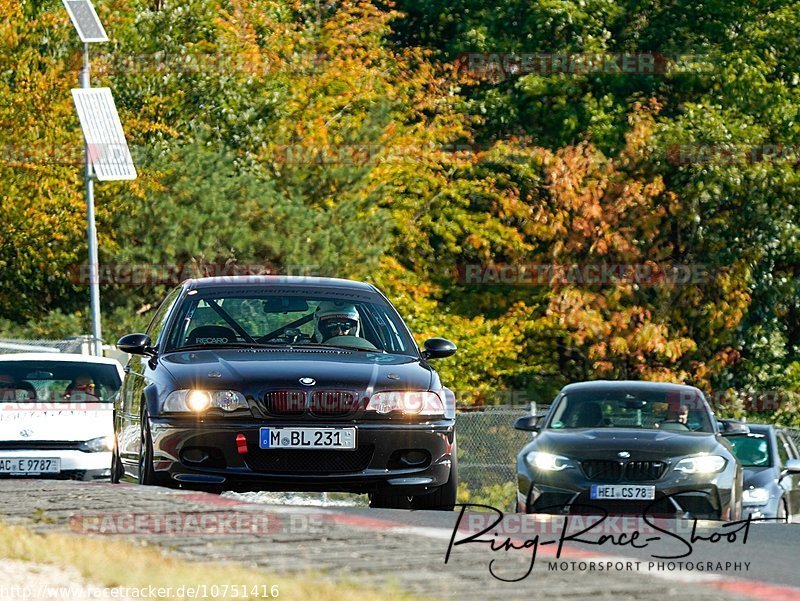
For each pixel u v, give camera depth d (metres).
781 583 29.95
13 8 122.88
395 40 168.12
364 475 40.16
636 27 159.88
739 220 141.00
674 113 152.75
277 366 41.09
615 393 56.81
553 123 153.75
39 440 59.91
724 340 139.00
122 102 133.75
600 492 50.31
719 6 156.00
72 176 120.00
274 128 139.50
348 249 122.88
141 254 115.69
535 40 155.12
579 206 134.75
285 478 39.84
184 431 39.97
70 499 37.12
